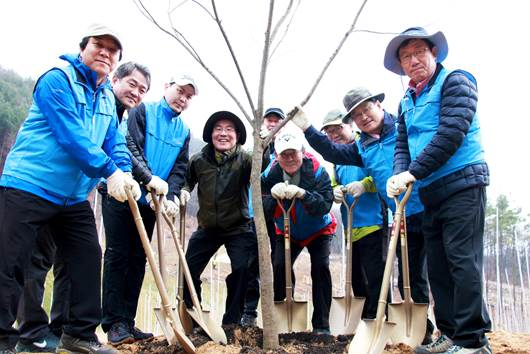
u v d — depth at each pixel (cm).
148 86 381
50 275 1477
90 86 280
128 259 360
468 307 273
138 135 368
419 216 350
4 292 250
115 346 337
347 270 401
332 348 325
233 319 391
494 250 2641
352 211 405
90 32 271
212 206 388
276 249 421
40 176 261
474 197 281
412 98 318
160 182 333
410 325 324
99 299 286
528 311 2162
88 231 286
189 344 294
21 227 255
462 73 292
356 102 371
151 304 1404
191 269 398
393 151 369
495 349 348
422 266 359
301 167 399
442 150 276
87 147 258
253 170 313
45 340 352
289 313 385
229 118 394
